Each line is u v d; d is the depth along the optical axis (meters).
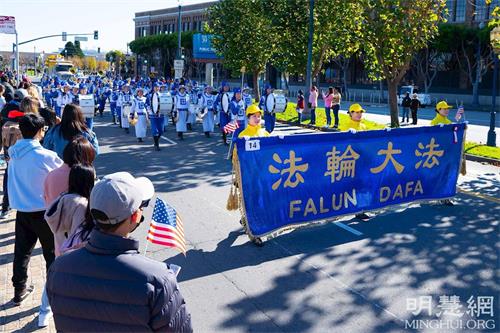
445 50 44.38
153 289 2.36
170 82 34.28
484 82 46.91
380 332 4.92
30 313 5.09
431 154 9.00
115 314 2.35
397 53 17.36
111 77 48.25
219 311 5.30
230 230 7.88
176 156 14.66
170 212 4.43
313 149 7.63
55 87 26.61
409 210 8.97
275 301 5.53
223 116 17.23
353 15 18.31
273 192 7.33
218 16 30.95
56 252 4.12
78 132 6.00
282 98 18.47
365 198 8.33
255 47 29.61
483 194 10.33
